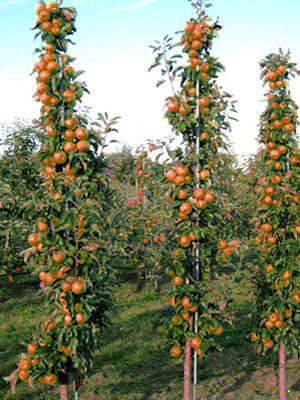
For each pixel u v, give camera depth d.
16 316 5.64
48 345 2.87
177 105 3.09
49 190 2.96
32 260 2.95
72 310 2.79
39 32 2.91
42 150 2.91
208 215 3.08
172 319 3.16
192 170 3.14
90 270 2.91
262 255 3.64
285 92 3.49
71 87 2.90
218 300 3.19
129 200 6.91
